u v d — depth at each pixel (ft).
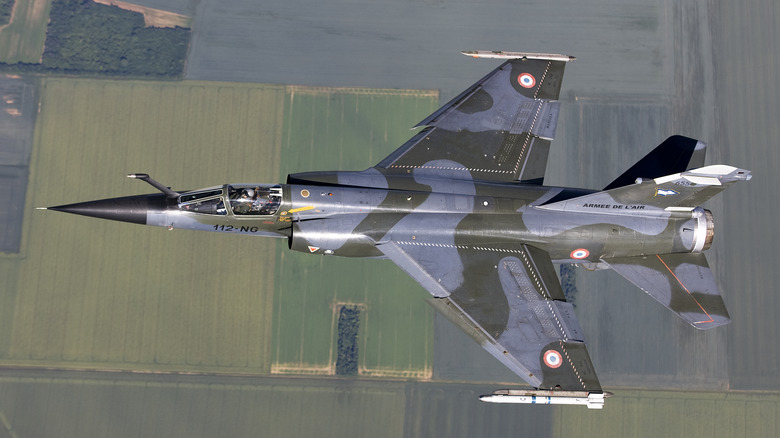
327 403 451.94
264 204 289.12
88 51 504.02
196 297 465.47
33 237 472.85
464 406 452.76
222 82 496.23
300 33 506.07
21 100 491.72
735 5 507.71
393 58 501.97
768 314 469.57
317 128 489.26
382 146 487.61
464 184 304.91
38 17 510.17
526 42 503.20
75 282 467.11
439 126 323.98
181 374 456.45
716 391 456.86
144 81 496.64
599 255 305.94
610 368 458.09
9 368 454.81
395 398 453.17
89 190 481.46
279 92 494.18
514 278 293.23
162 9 512.22
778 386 458.50
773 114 493.36
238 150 486.38
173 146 486.79
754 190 485.97
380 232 292.61
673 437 449.89
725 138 491.72
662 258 310.65
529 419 452.35
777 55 500.74
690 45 502.38
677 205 302.25
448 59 501.97
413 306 462.60
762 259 477.36
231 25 507.71
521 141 324.39
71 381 454.40
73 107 491.72
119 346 459.73
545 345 281.74
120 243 471.62
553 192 306.96
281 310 463.01
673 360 459.73
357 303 463.42
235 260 469.16
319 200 291.38
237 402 451.94
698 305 300.81
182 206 292.20
